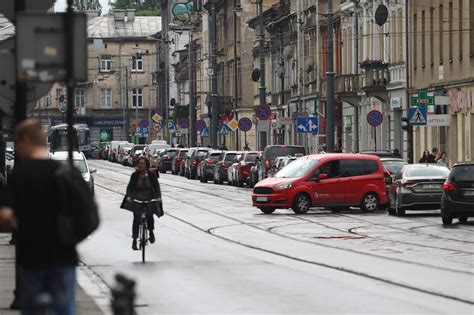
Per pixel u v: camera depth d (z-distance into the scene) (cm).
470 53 9819
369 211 7631
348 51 13650
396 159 8438
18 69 2091
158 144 18662
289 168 7738
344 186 7581
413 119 8962
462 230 5941
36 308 1495
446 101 8950
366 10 12775
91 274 3950
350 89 13012
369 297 3225
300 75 15762
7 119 5066
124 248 5053
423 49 11056
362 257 4506
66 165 1797
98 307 2975
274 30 17450
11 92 2730
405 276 3762
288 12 16562
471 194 6269
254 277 3794
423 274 3825
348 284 3562
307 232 5956
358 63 13112
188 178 14862
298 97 15738
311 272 3947
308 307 3016
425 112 8956
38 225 1748
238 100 19975
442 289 3384
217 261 4403
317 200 7538
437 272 3884
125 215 7481
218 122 18450
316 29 14838
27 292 1755
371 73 12119
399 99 11631
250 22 18900
